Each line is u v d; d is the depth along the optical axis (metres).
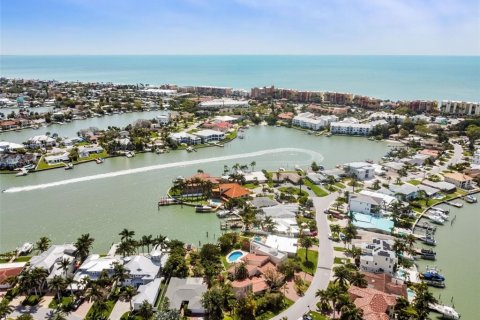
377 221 155.62
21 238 142.50
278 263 121.44
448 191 196.38
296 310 102.38
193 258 125.19
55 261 116.06
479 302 110.56
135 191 192.12
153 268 116.88
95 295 99.75
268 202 171.75
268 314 100.62
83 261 124.50
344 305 92.44
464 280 121.25
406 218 162.88
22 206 171.62
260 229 149.88
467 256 135.75
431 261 132.12
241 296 104.44
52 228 150.62
